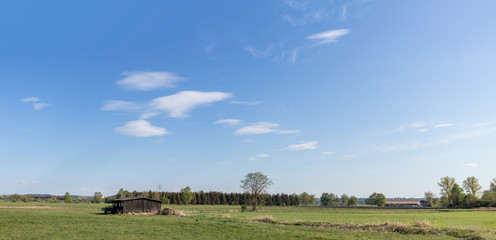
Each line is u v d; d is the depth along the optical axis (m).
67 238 31.42
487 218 64.06
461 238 33.84
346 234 36.44
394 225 40.97
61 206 115.31
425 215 79.62
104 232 35.94
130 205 73.06
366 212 107.50
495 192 151.25
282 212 105.56
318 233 37.12
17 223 43.22
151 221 50.00
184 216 65.38
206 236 34.25
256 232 37.56
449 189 161.75
